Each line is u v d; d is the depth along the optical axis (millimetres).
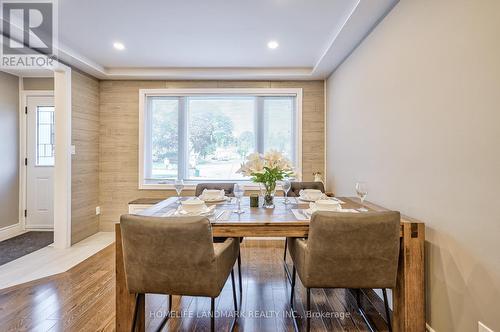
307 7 2285
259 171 2160
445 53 1521
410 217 1843
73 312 1985
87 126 3738
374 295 2287
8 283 2443
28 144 4102
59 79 3332
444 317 1549
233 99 4086
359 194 1996
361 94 2689
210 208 2023
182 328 1845
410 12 1849
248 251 3348
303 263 1629
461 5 1403
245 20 2508
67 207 3387
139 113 3980
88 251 3254
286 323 1894
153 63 3609
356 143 2812
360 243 1499
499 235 1206
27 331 1772
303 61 3531
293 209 2131
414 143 1809
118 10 2332
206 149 4090
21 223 4070
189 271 1470
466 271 1389
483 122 1277
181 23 2566
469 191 1360
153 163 4086
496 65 1210
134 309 1679
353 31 2506
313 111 3992
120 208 4016
